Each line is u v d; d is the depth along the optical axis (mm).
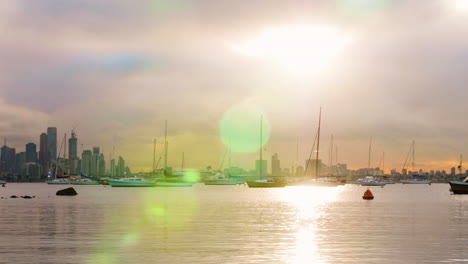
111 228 40875
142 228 40938
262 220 48844
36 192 156875
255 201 90875
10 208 66750
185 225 43594
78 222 46000
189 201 89375
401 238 35031
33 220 47844
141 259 26938
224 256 27750
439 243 32594
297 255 28078
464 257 27516
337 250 29766
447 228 41562
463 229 40719
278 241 33406
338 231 39188
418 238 35031
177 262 26094
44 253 28719
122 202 83938
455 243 32594
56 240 33688
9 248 30422
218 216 53719
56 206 71438
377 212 61031
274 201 91188
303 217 52781
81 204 77750
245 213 58531
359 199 104312
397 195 137000
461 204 82875
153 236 35781
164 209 65688
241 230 39719
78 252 29047
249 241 33375
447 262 26141
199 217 52125
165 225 43531
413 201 95000
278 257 27484
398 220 49219
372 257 27500
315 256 27781
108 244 31953
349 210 65062
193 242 32875
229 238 34812
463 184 129250
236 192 151625
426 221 48188
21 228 40812
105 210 62375
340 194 138875
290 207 71438
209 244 32000
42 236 35688
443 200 100062
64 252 29047
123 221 47062
